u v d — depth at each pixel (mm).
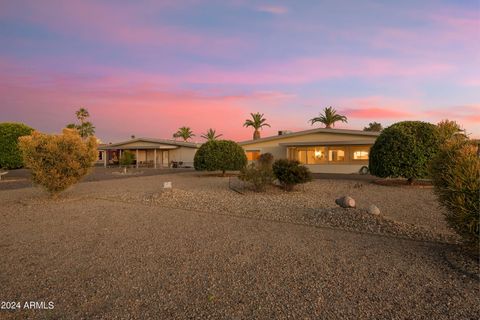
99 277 4039
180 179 19734
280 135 27641
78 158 11367
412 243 5504
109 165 45031
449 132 14156
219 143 21688
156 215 8133
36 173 10469
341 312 3102
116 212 8578
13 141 19781
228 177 20875
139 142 39812
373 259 4676
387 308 3182
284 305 3254
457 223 4738
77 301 3389
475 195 4531
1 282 3914
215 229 6613
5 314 3131
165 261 4625
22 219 7801
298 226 6891
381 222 6648
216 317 3025
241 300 3371
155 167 36375
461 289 3611
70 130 11625
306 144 25250
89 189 14305
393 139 14914
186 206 9469
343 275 4055
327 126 34875
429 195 11867
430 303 3283
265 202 10086
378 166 15227
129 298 3445
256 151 28859
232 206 9367
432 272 4141
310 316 3027
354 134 24016
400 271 4184
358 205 9570
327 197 11336
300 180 13008
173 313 3111
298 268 4312
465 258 4566
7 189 15094
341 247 5301
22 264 4551
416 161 14258
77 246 5422
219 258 4746
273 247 5312
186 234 6195
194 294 3527
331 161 25469
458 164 4793
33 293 3594
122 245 5457
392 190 13406
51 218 7867
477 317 2994
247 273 4141
